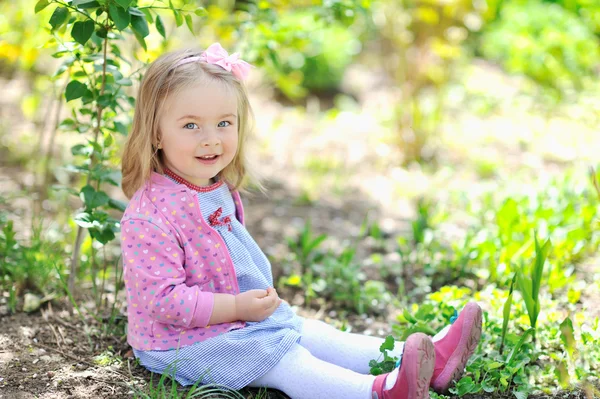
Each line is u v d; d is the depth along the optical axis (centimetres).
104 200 271
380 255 396
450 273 362
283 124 638
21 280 309
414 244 402
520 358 255
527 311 274
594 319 297
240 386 233
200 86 229
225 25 381
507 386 245
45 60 593
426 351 210
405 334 270
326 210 463
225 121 235
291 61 696
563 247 360
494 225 410
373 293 338
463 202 463
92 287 324
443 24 532
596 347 261
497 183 487
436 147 571
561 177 488
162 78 231
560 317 295
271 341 233
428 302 300
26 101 505
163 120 232
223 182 253
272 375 232
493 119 642
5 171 460
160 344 237
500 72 780
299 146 588
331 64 724
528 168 521
